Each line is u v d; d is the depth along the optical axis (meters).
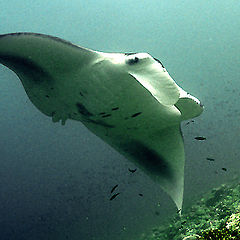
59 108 3.10
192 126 18.00
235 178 8.66
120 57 2.67
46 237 19.03
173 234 5.84
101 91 2.70
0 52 2.78
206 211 6.00
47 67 2.81
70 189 28.34
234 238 2.31
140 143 3.11
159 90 2.43
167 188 2.98
